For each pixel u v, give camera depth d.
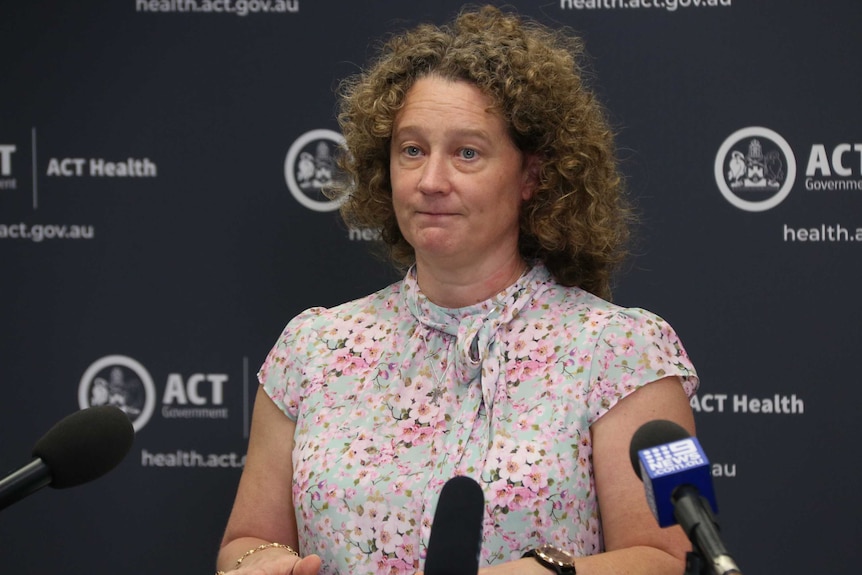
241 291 4.33
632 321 2.93
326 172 4.30
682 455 1.86
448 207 2.85
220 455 4.35
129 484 4.36
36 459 2.15
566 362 2.89
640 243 4.21
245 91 4.30
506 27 3.08
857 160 4.12
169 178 4.32
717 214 4.18
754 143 4.16
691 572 1.80
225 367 4.35
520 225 3.10
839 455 4.16
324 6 4.27
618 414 2.83
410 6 4.26
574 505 2.78
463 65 2.91
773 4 4.13
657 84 4.19
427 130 2.88
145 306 4.34
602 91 4.21
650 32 4.18
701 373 4.20
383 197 3.22
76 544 4.37
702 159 4.18
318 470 2.92
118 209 4.32
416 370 3.01
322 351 3.12
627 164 4.21
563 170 2.98
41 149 4.32
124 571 4.38
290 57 4.28
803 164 4.15
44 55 4.30
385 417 2.97
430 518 2.77
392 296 3.21
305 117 4.29
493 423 2.84
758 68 4.15
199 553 4.37
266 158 4.30
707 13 4.16
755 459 4.19
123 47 4.30
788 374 4.17
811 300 4.16
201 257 4.33
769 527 4.19
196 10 4.29
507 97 2.89
